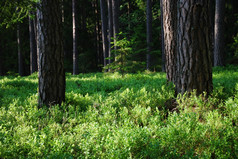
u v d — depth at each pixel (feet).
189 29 16.15
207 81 16.43
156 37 79.00
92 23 113.80
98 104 17.84
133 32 78.54
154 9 84.48
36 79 44.52
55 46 17.58
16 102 18.06
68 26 104.99
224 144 9.63
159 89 20.45
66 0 103.14
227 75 31.40
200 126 11.04
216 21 50.85
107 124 11.95
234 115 12.16
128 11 91.66
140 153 9.77
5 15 23.07
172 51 21.11
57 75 17.85
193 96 16.07
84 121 14.19
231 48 69.05
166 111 15.29
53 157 9.51
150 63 56.70
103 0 66.03
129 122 12.91
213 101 15.03
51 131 12.17
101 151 9.84
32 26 73.05
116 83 29.07
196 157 9.12
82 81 35.99
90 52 98.78
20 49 77.92
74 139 11.27
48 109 16.71
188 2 15.99
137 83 28.07
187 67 16.57
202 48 16.15
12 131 12.55
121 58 36.78
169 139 10.21
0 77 53.67
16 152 10.24
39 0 16.98
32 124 13.70
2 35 85.97
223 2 49.83
